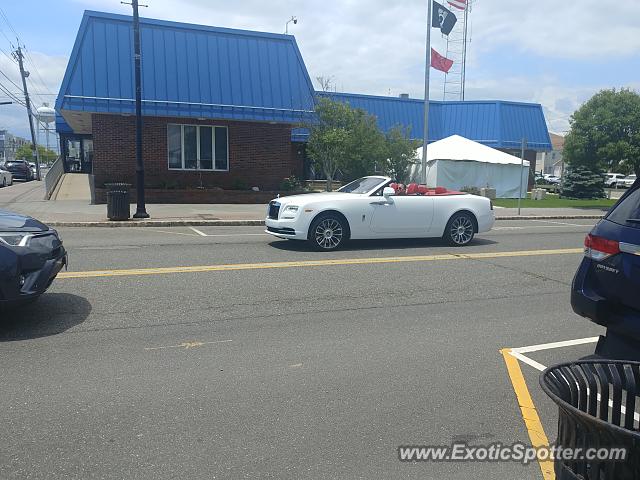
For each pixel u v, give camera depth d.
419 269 9.27
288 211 10.78
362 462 3.43
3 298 5.31
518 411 4.20
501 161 29.94
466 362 5.17
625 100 24.19
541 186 44.97
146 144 20.81
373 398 4.34
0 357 4.97
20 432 3.68
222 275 8.38
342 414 4.05
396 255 10.55
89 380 4.53
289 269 8.94
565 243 12.98
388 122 34.44
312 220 10.67
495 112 36.22
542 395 4.50
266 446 3.58
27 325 5.86
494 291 7.97
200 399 4.23
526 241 13.23
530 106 37.41
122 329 5.81
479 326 6.30
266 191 22.11
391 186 11.71
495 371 4.98
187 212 17.70
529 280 8.73
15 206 18.86
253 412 4.04
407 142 25.50
